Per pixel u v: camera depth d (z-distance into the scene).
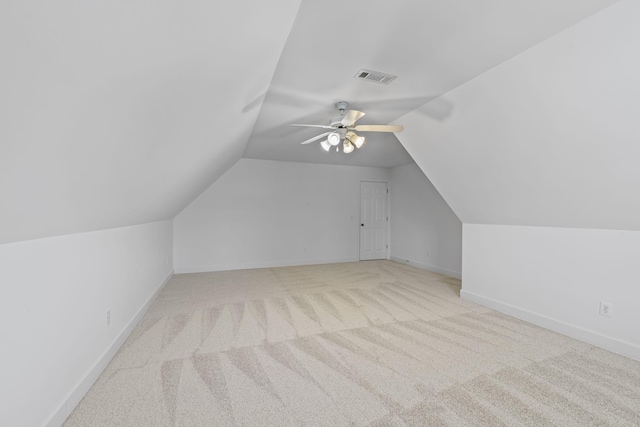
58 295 1.53
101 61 0.79
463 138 2.79
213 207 5.33
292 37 1.76
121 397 1.72
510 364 2.11
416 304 3.48
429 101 2.72
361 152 5.02
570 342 2.48
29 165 0.91
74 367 1.67
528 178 2.60
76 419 1.54
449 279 4.78
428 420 1.55
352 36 1.76
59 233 1.53
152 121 1.38
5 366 1.16
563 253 2.68
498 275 3.29
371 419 1.56
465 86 2.37
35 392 1.33
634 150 1.84
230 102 1.92
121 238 2.46
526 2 1.48
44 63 0.64
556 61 1.82
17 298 1.23
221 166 4.27
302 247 6.00
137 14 0.73
